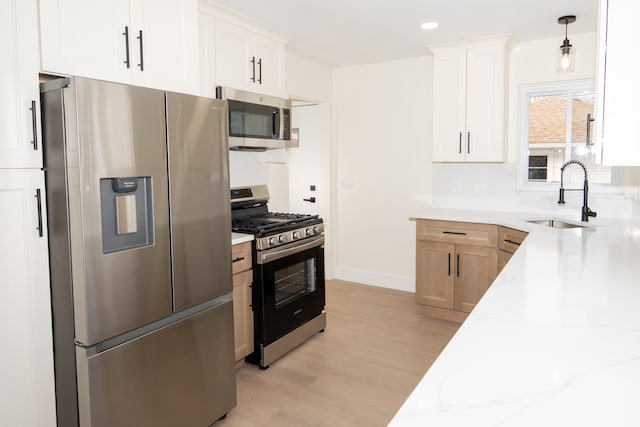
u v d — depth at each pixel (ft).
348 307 13.47
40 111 5.48
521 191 13.03
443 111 12.78
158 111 6.15
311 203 16.46
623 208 11.57
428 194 14.57
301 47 12.98
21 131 5.28
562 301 4.56
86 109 5.27
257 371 9.48
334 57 14.29
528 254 6.92
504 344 3.49
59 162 5.39
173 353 6.62
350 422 7.64
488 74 12.05
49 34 5.53
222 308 7.48
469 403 2.63
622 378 2.92
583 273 5.71
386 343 10.85
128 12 6.51
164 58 7.09
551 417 2.47
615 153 3.22
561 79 12.16
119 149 5.65
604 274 5.65
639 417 2.46
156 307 6.24
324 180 16.11
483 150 12.30
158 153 6.16
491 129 12.14
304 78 14.47
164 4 7.07
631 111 3.17
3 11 5.10
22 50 5.27
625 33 3.15
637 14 3.11
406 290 15.21
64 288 5.56
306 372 9.43
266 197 12.01
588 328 3.81
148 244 6.18
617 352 3.32
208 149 6.98
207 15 9.14
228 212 7.44
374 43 12.55
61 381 5.76
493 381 2.90
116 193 5.80
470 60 12.25
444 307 12.30
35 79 5.39
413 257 15.05
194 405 7.03
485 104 12.16
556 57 12.16
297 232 10.35
